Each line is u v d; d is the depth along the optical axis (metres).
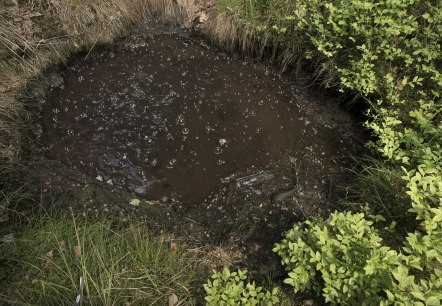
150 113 4.23
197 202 3.63
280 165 4.01
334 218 2.70
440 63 3.97
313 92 4.67
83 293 2.62
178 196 3.64
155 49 4.93
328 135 4.32
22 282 2.63
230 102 4.49
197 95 4.48
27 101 3.99
